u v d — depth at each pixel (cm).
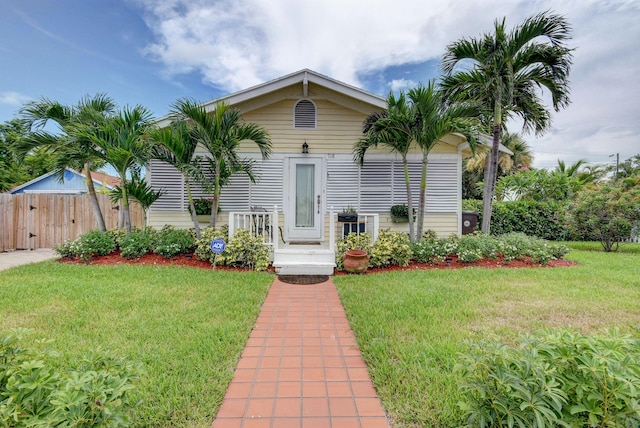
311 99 843
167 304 423
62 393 145
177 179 845
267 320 393
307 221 849
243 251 652
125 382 163
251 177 744
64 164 690
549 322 374
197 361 281
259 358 298
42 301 425
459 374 215
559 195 1360
